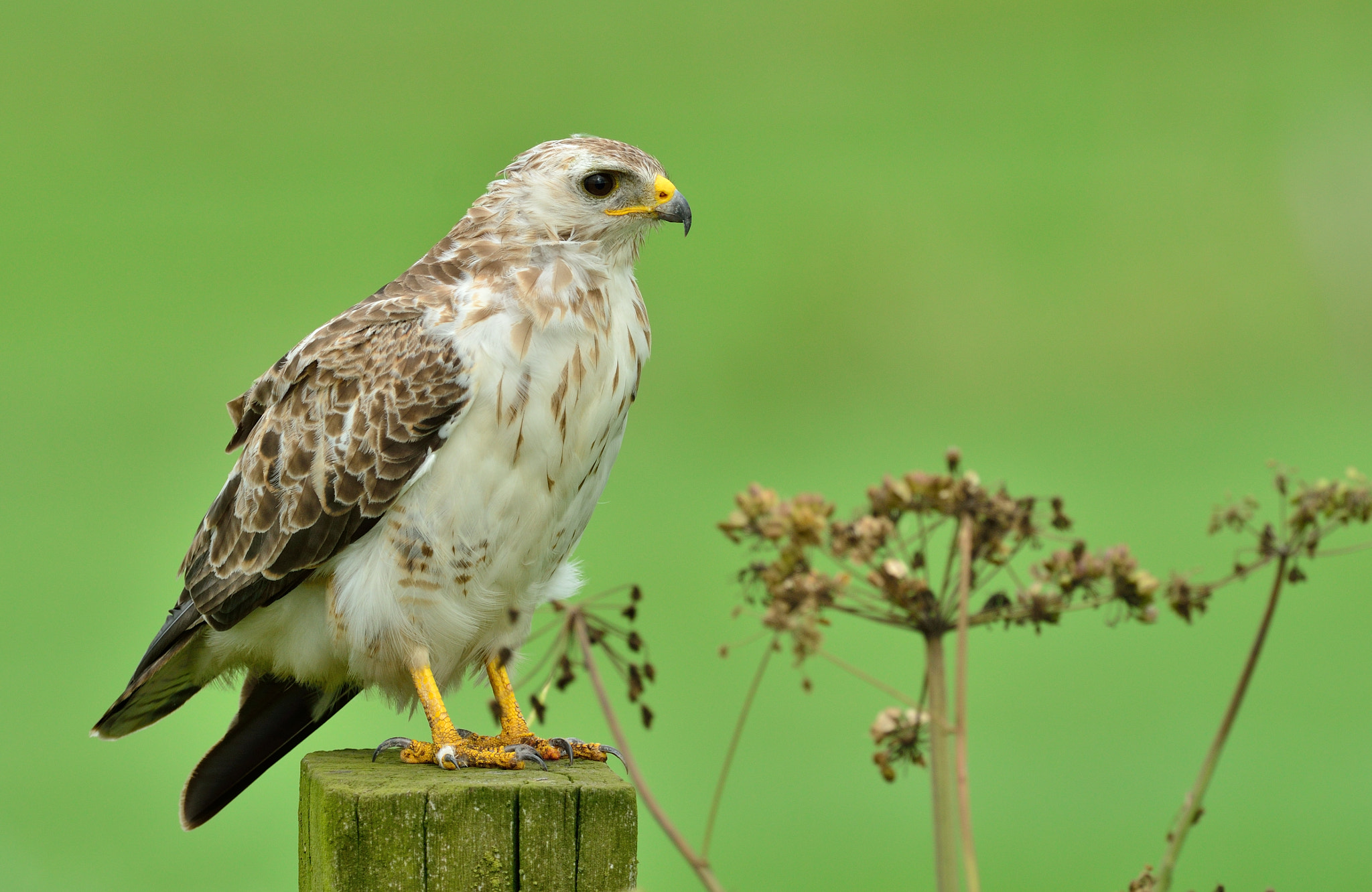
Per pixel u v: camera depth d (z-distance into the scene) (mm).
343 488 9570
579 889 7434
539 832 7406
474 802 7359
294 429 9797
